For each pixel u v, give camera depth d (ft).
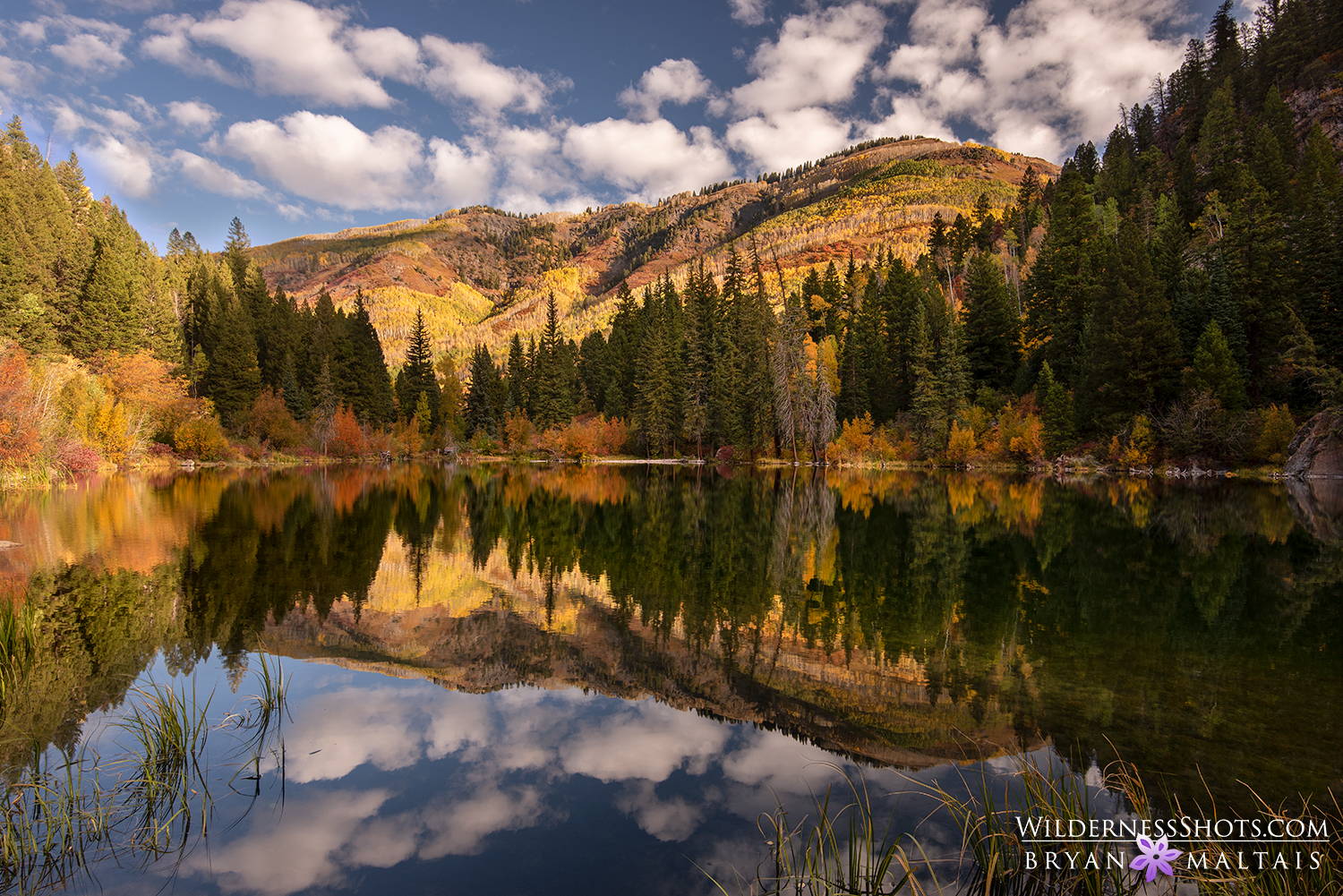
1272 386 144.97
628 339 298.15
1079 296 177.88
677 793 18.47
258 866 15.19
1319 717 23.11
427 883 14.30
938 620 36.37
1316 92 247.29
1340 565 50.57
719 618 37.19
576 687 27.25
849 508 91.40
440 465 232.94
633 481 151.74
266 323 257.34
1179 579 46.14
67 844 15.96
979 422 178.29
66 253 187.73
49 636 32.55
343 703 25.54
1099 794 17.83
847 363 221.66
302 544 59.88
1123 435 150.10
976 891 13.55
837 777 19.44
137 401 163.73
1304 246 146.41
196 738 22.06
